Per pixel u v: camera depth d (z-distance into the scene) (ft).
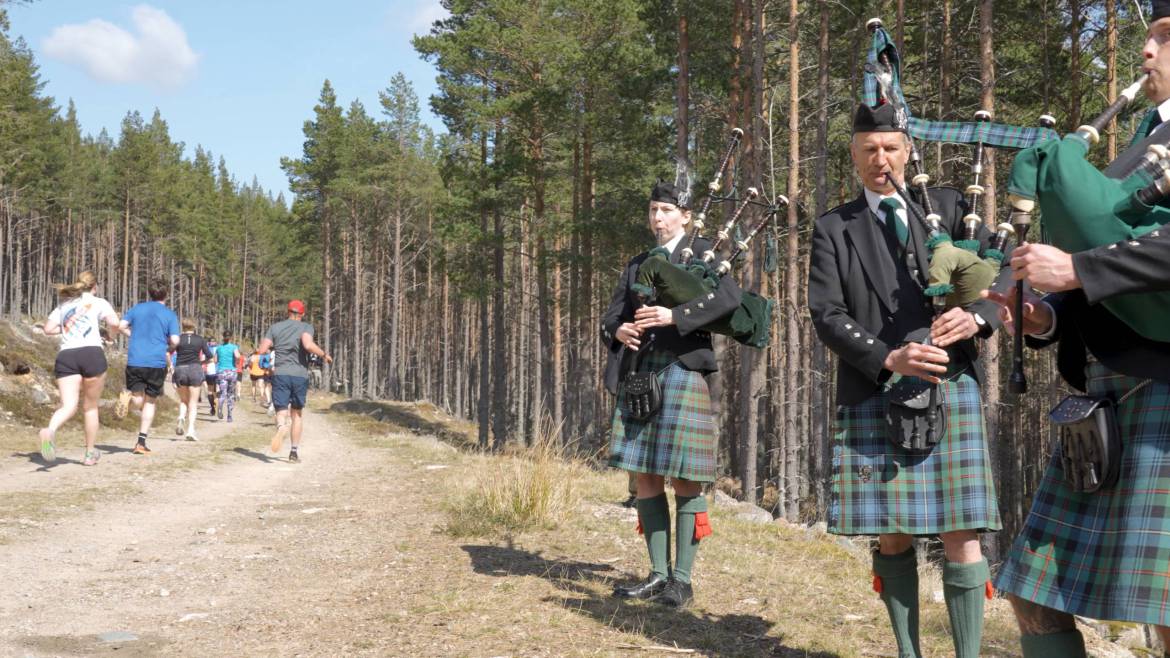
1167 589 4.93
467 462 32.68
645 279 11.46
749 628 11.03
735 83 57.16
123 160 231.30
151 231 238.07
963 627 8.05
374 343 172.86
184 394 46.93
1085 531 5.45
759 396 57.72
